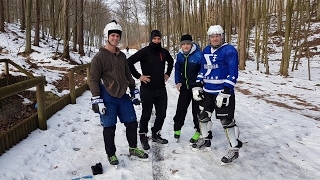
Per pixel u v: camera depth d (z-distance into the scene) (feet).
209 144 12.34
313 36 82.07
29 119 13.92
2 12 60.44
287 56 44.93
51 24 79.66
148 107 12.51
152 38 12.19
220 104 10.19
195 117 13.00
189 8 65.67
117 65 10.48
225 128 10.86
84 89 26.89
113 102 10.52
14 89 11.79
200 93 11.25
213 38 10.66
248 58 69.97
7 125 19.16
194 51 12.50
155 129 13.28
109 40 10.38
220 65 10.80
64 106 20.21
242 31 51.42
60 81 31.32
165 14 97.91
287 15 43.52
